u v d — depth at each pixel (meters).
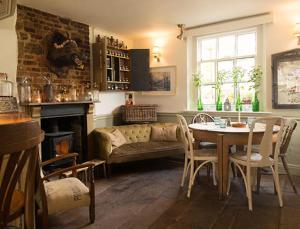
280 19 3.95
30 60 3.56
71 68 4.14
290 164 3.92
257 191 3.11
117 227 2.38
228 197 3.02
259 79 4.25
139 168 4.36
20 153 0.84
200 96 4.97
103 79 4.46
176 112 5.08
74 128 4.21
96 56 4.52
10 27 2.18
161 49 5.21
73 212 2.69
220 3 3.53
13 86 2.22
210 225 2.38
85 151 4.19
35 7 3.54
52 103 3.56
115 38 5.09
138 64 5.16
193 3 3.50
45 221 2.17
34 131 0.83
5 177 0.85
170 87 5.15
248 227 2.33
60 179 2.64
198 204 2.85
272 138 2.75
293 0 3.46
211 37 4.82
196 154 3.13
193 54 4.98
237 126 3.25
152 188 3.37
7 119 1.40
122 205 2.86
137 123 5.10
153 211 2.70
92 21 4.22
